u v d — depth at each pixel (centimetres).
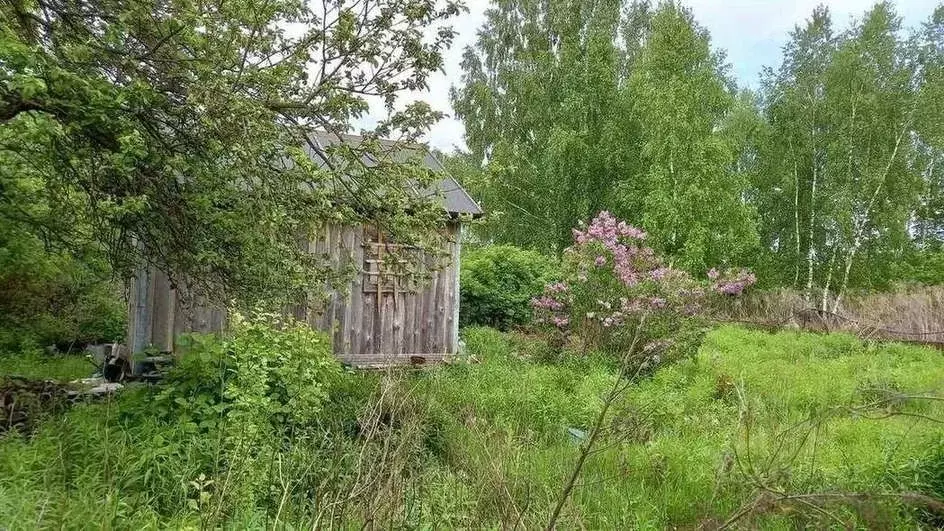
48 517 384
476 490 436
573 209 2408
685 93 2220
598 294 1199
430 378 876
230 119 558
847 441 702
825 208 2483
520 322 1600
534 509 430
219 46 595
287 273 654
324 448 535
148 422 551
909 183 2475
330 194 639
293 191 629
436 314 1137
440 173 668
